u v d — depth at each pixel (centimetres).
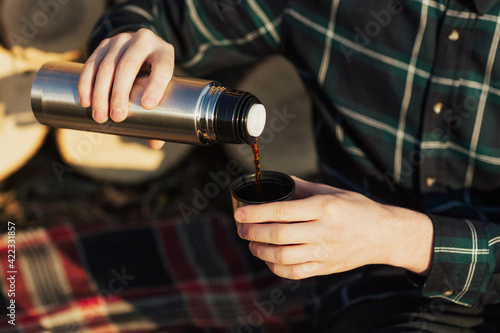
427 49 134
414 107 138
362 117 145
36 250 198
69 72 117
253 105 103
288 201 106
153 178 255
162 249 201
